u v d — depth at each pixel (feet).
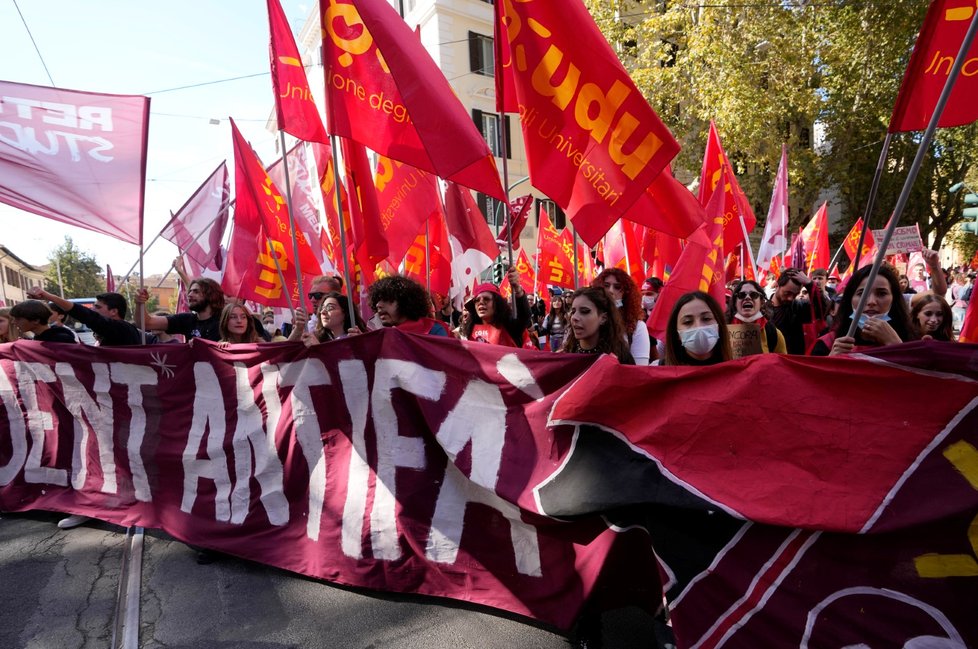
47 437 13.74
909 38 52.70
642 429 7.55
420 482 9.53
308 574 10.06
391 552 9.56
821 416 6.57
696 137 57.67
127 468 12.64
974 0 7.32
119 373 12.70
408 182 14.20
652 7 55.72
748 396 6.97
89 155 12.01
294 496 10.66
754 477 6.75
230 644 8.38
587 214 10.19
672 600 6.92
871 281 6.98
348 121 10.99
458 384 9.29
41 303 16.02
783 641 6.38
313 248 20.61
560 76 10.21
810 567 6.36
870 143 60.23
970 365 5.98
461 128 10.21
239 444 11.34
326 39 10.87
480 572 8.90
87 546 11.91
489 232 17.17
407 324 12.45
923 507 5.96
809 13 53.42
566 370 8.39
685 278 12.44
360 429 10.14
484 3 67.97
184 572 10.61
